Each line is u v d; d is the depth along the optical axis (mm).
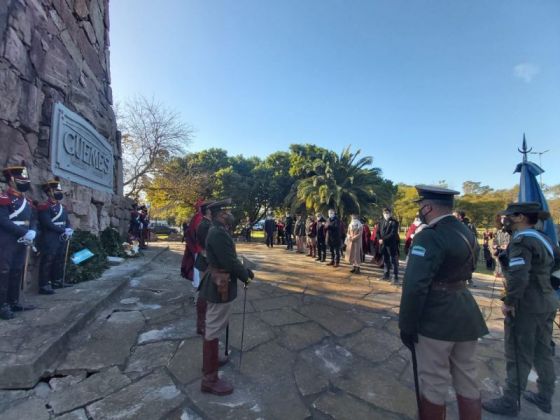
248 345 3766
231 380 3025
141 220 11742
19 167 4023
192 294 5512
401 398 2885
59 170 6047
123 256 8602
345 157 24812
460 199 30516
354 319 4836
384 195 24641
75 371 3004
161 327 4059
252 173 30672
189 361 3262
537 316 2723
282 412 2590
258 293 6070
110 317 4301
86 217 7363
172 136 21750
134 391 2748
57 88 6125
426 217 2305
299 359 3516
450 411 2740
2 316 3693
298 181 26766
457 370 2188
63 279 5188
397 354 3762
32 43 5250
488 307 5879
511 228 2945
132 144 21172
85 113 7426
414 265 2084
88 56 7863
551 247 2812
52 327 3502
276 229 19578
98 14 8680
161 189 22797
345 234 12312
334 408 2693
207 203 3920
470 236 2197
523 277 2633
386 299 6008
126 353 3363
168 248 12719
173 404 2604
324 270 8945
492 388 3148
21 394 2648
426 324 2109
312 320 4695
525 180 3930
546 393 2822
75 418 2402
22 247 3969
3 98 4488
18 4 4855
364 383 3107
